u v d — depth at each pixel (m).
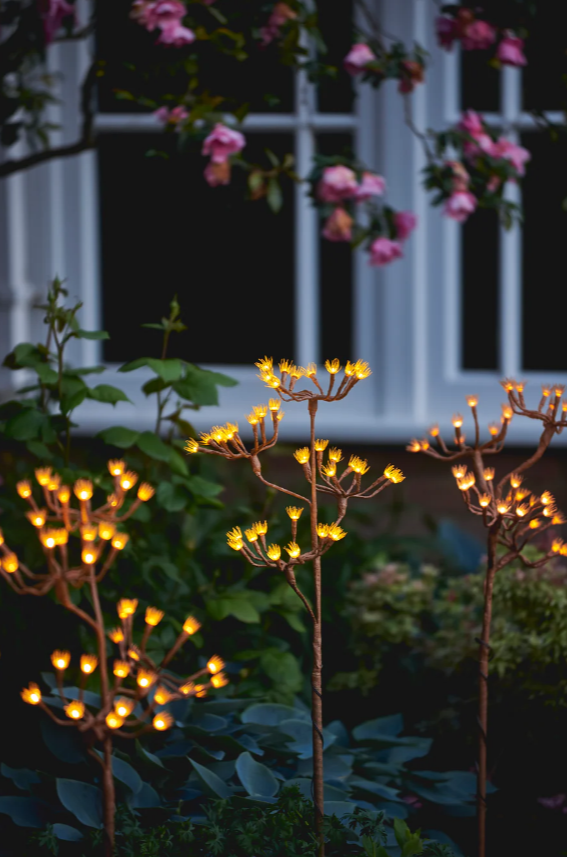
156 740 2.11
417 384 4.89
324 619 2.78
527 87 3.27
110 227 5.07
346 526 3.68
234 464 4.26
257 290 5.07
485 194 3.01
